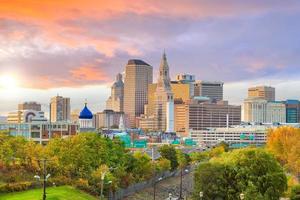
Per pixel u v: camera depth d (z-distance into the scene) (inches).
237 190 5408.5
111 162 7313.0
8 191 5398.6
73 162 6643.7
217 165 5610.2
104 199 6200.8
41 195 5260.8
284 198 5920.3
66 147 6697.8
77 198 5561.0
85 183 6230.3
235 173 5536.4
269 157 5644.7
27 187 5679.1
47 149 6761.8
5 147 6486.2
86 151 6756.9
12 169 6446.9
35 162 6584.6
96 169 6781.5
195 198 5546.3
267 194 5334.6
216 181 5472.4
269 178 5413.4
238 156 5679.1
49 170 6579.7
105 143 7342.5
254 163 5526.6
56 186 6067.9
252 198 5196.9
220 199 5433.1
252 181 5413.4
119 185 7224.4
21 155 6673.2
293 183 7106.3
